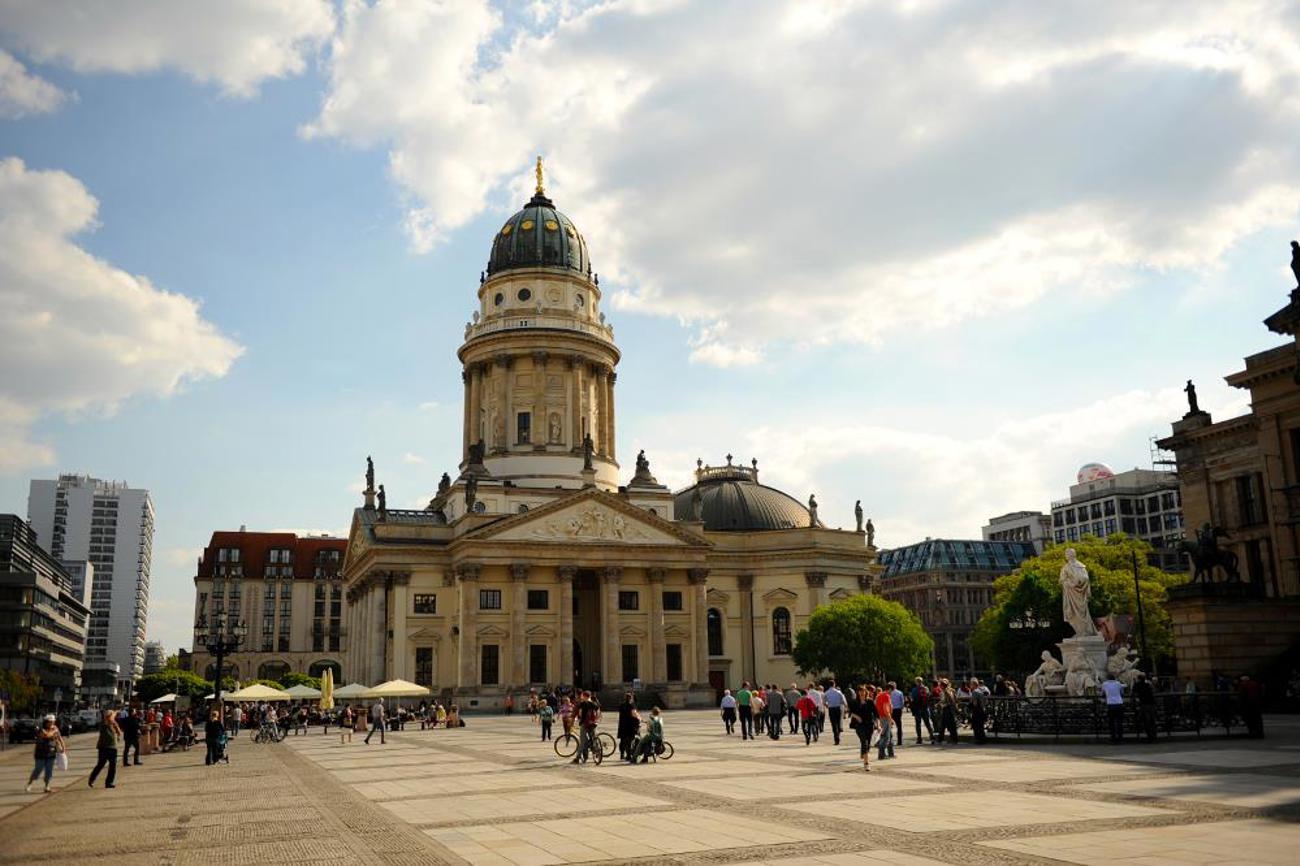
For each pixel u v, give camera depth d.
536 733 65.56
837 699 46.91
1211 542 62.50
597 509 106.12
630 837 21.66
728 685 116.12
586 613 112.44
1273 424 73.12
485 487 110.12
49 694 185.00
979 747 41.34
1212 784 26.91
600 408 124.06
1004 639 101.31
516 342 120.00
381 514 111.12
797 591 117.94
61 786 38.97
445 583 105.56
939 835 20.64
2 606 160.75
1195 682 60.94
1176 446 84.88
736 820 23.55
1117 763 32.84
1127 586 98.00
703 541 109.19
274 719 69.31
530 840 21.73
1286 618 62.28
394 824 24.89
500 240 128.62
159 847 22.73
